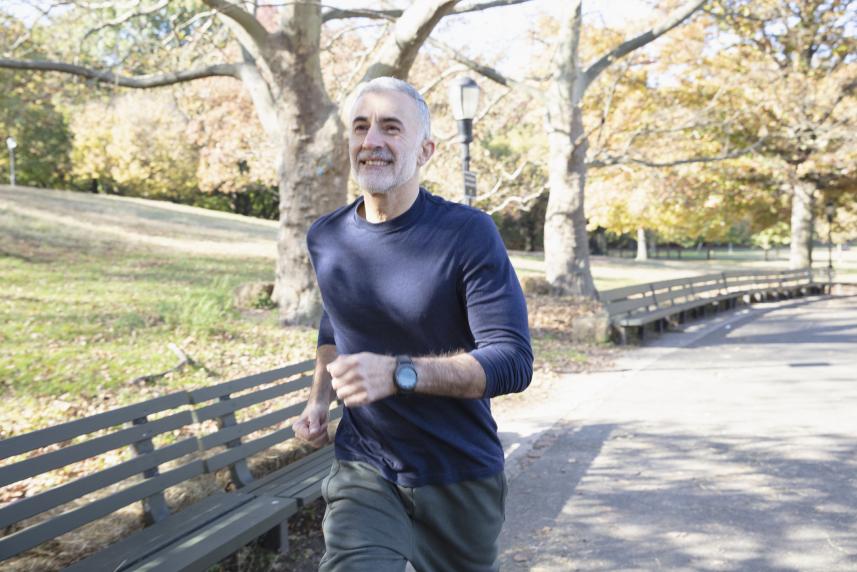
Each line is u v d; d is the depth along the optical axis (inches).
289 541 177.2
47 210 964.0
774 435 270.7
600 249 2792.8
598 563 165.9
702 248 3782.0
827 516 190.1
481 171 856.3
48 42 524.7
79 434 138.6
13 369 300.0
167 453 159.2
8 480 122.5
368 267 90.8
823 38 1042.1
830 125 997.8
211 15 505.4
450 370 77.4
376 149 87.7
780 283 978.7
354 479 92.3
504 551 173.8
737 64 1058.1
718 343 539.5
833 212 1129.4
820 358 450.9
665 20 689.0
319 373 104.7
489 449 93.6
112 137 1578.5
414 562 92.1
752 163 1087.0
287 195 465.4
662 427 287.7
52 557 134.3
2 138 1601.9
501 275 87.3
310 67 456.8
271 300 506.9
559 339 531.8
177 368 325.1
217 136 1015.6
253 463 191.9
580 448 261.1
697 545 174.2
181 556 129.4
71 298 467.8
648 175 1009.5
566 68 725.3
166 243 872.3
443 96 775.7
